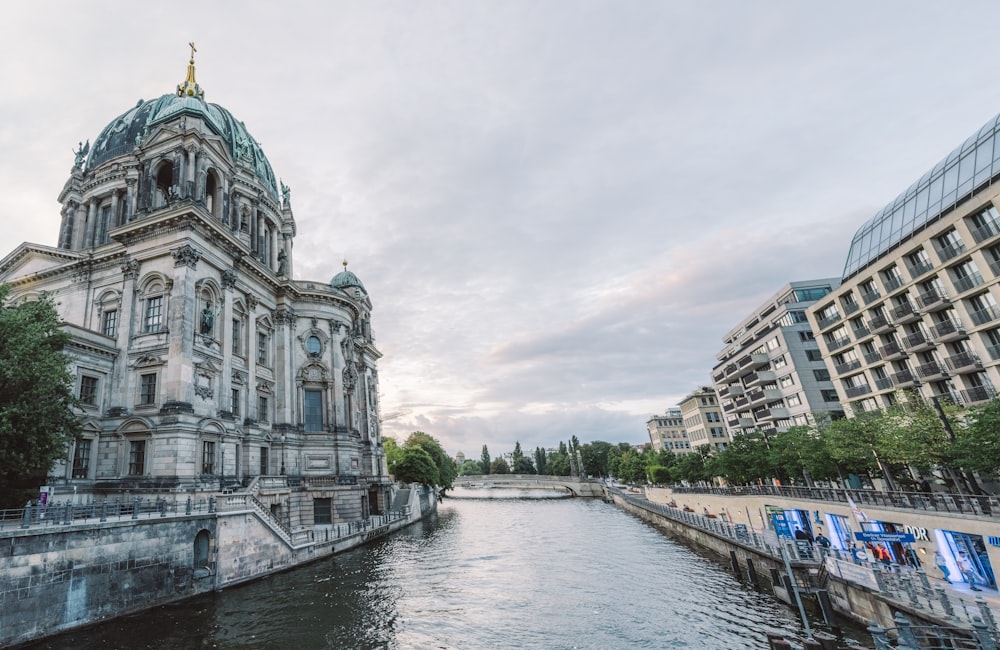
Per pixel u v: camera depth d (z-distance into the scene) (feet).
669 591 109.60
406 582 117.39
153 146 166.91
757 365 282.15
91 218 189.06
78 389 130.52
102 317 151.43
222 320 154.61
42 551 73.87
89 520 83.05
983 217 137.80
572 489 462.60
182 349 133.80
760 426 286.46
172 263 143.02
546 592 110.01
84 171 204.95
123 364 139.64
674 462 360.89
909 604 70.28
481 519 273.33
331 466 192.65
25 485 99.86
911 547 98.94
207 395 140.97
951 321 152.66
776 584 99.50
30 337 89.04
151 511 101.30
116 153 197.77
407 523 229.45
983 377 146.61
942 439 112.37
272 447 177.99
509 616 92.89
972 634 57.31
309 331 203.51
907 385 167.94
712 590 109.09
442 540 187.11
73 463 125.59
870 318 182.19
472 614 93.91
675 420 525.34
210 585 103.35
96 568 81.51
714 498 199.31
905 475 146.82
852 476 185.37
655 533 200.85
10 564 69.67
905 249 160.76
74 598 77.66
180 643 75.31
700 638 80.48
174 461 124.88
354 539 163.43
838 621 85.51
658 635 82.43
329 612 92.84
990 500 88.38
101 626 80.38
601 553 158.71
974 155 144.87
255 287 181.06
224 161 184.55
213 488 131.64
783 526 149.28
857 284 182.80
